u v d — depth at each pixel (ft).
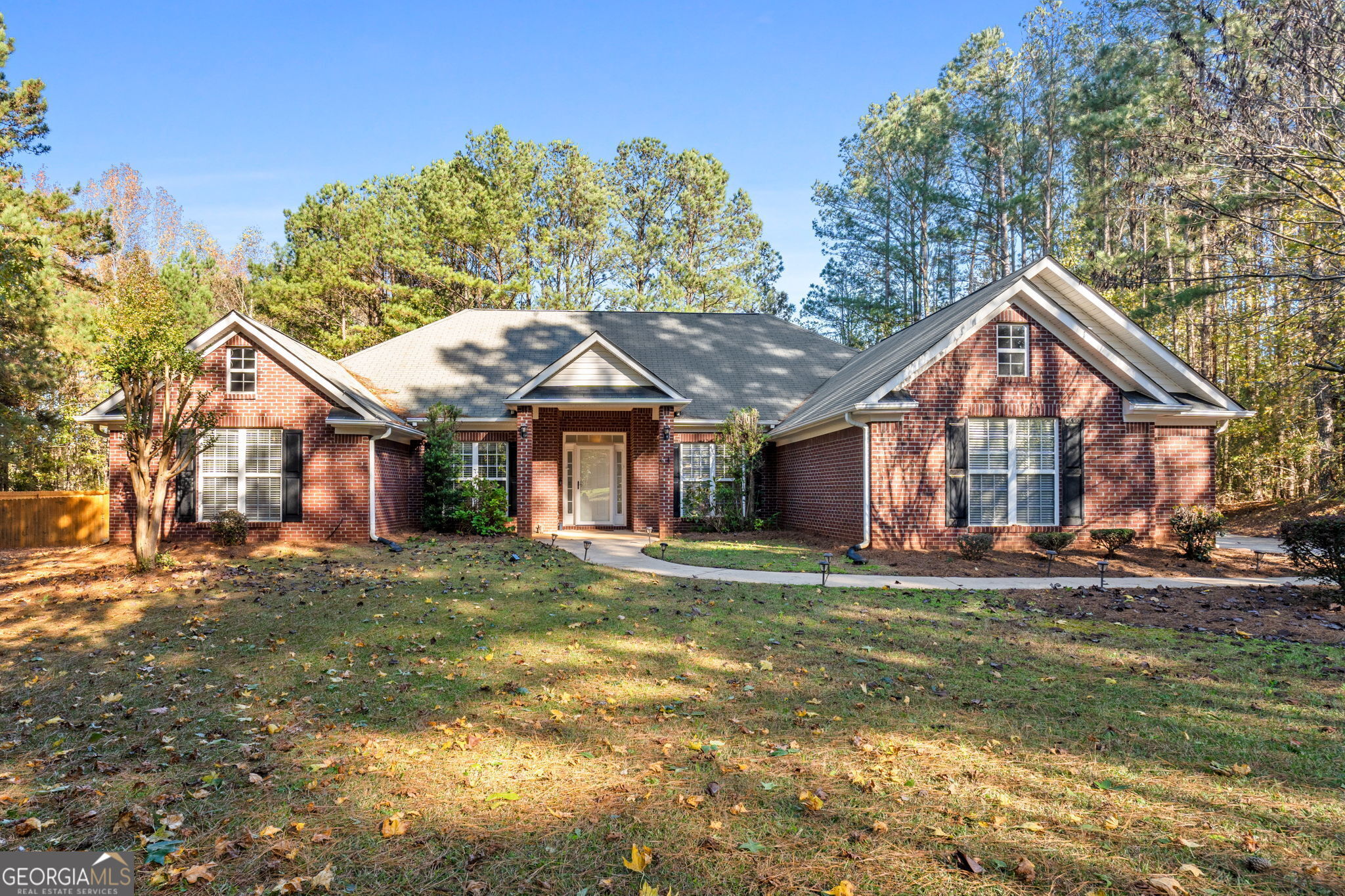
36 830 12.98
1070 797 14.17
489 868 11.69
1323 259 67.62
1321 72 54.03
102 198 141.38
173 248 151.53
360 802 14.08
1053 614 31.32
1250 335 83.46
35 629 29.14
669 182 161.48
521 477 62.13
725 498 65.87
